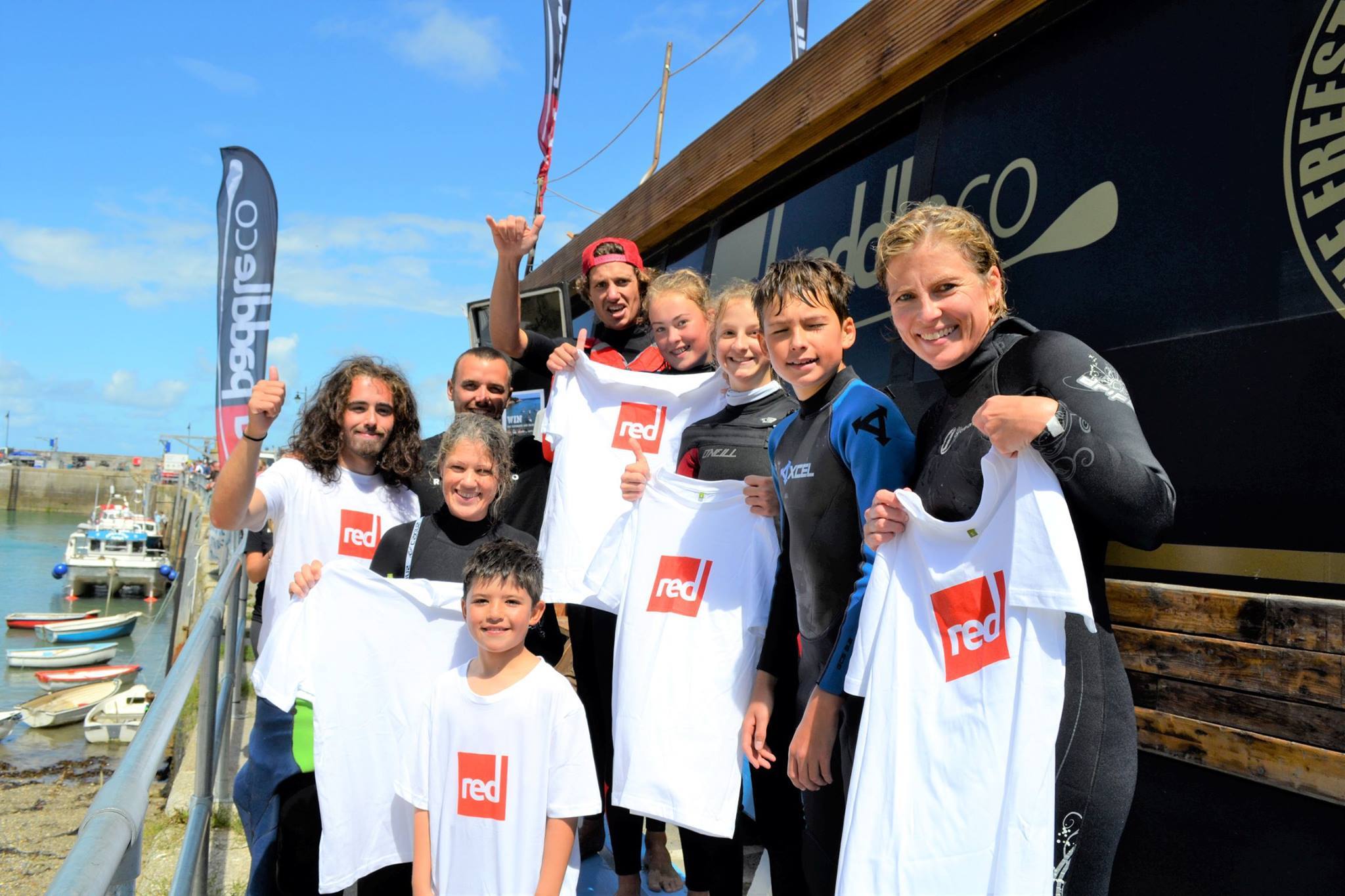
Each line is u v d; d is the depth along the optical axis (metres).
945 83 3.00
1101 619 1.49
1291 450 1.83
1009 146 2.69
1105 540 1.54
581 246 6.28
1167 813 1.98
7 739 16.36
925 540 1.67
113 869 1.07
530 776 2.24
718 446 2.68
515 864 2.21
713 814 2.27
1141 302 2.21
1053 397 1.48
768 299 2.10
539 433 3.76
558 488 3.06
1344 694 1.64
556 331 4.60
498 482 2.69
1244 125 2.01
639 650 2.46
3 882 9.33
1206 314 2.04
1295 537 1.80
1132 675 2.05
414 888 2.30
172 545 46.53
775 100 3.76
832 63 3.39
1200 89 2.13
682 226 4.93
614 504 3.02
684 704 2.36
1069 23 2.54
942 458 1.71
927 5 2.90
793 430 2.18
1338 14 1.84
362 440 2.95
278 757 2.56
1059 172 2.50
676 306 3.05
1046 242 2.52
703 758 2.31
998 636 1.51
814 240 3.66
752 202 4.24
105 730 16.27
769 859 2.37
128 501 77.75
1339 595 1.71
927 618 1.64
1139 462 1.38
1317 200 1.84
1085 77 2.47
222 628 3.42
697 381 2.96
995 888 1.37
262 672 2.55
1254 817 1.80
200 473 53.94
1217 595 1.89
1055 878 1.38
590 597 2.76
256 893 2.52
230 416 6.82
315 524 2.91
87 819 1.18
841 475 2.02
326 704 2.49
